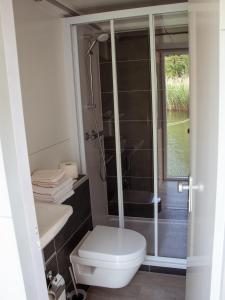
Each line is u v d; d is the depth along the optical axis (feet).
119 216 8.57
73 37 7.11
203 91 2.59
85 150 7.78
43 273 3.00
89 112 8.00
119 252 5.77
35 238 2.81
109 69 8.19
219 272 1.89
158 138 8.57
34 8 5.63
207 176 2.26
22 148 2.56
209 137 2.16
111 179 8.85
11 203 2.47
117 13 6.61
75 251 6.18
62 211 4.49
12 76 2.40
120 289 6.86
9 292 2.77
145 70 8.05
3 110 2.34
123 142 8.81
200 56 2.81
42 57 5.97
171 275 7.35
